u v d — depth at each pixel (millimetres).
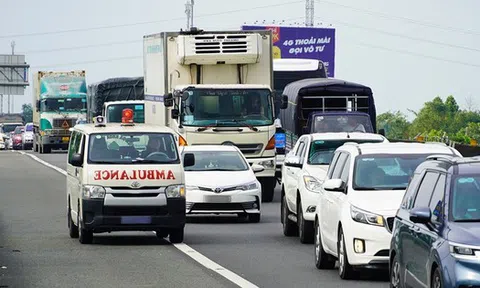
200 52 72938
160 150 46250
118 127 47250
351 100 89750
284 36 185250
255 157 71812
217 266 38656
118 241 47625
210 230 52781
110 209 44938
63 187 87188
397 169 36531
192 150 59625
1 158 143750
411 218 26625
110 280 34938
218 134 71188
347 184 36250
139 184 45125
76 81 158625
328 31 186500
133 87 120625
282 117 94375
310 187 46344
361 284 33844
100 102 120312
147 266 38656
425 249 26469
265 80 74750
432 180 28250
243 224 56031
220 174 56875
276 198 75938
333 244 36125
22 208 67062
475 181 26641
